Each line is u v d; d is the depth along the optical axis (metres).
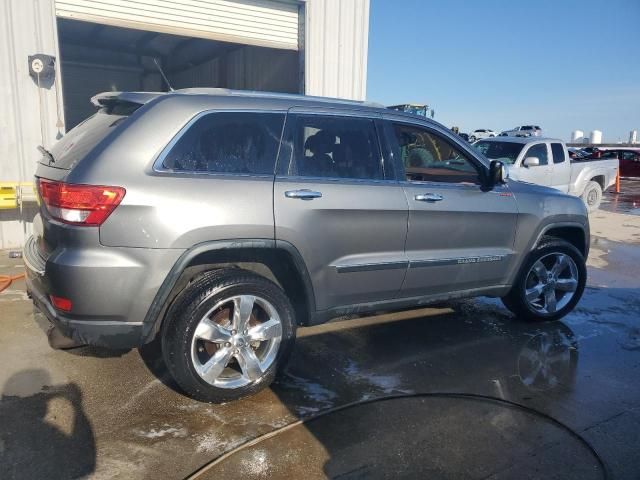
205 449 2.90
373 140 3.95
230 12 8.76
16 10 6.79
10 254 6.19
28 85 6.96
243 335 3.36
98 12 7.61
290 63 10.07
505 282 4.71
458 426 3.21
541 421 3.29
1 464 2.70
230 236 3.23
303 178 3.56
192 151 3.24
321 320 3.81
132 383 3.60
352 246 3.73
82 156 3.12
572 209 5.02
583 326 5.06
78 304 2.99
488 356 4.27
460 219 4.23
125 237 2.99
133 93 3.41
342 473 2.73
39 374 3.68
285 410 3.33
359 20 9.71
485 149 11.98
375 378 3.82
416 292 4.19
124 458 2.79
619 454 2.96
